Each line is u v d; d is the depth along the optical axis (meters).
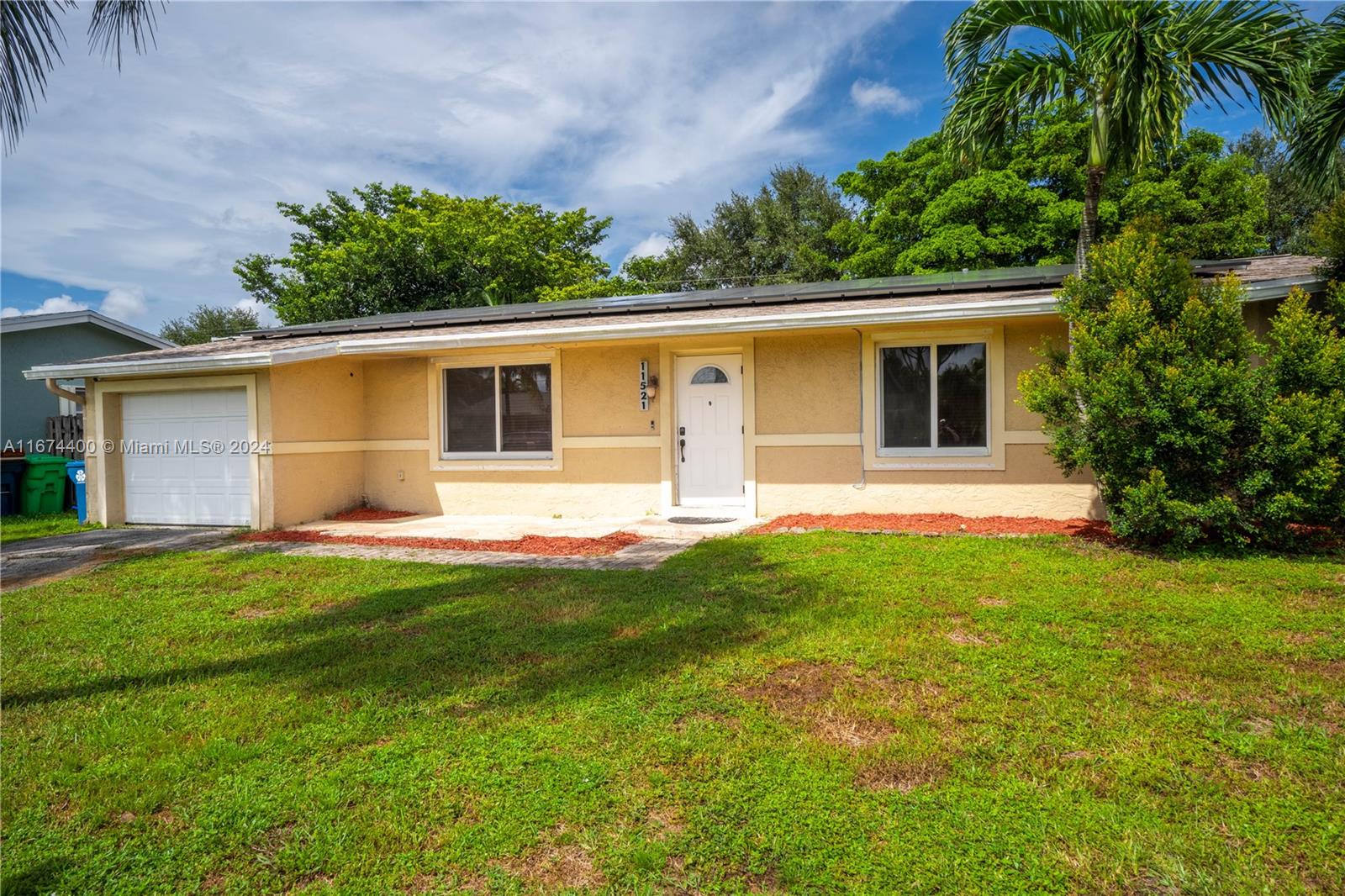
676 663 4.42
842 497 10.04
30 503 14.10
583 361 11.23
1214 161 20.36
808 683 4.08
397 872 2.55
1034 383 7.72
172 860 2.64
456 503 11.91
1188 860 2.50
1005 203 19.83
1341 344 6.65
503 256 27.02
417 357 12.14
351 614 5.80
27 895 2.46
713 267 33.38
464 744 3.45
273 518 10.58
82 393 14.16
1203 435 6.64
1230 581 5.91
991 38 8.16
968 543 7.86
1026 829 2.67
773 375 10.30
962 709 3.65
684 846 2.63
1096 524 8.62
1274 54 7.00
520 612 5.68
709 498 10.84
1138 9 7.27
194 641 5.23
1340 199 7.87
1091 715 3.56
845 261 26.75
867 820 2.76
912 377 9.91
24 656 4.95
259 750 3.44
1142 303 6.91
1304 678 3.94
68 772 3.28
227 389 11.06
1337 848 2.53
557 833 2.75
